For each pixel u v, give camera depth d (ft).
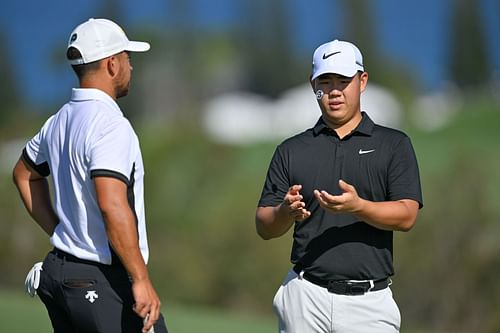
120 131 50.42
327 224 54.65
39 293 53.16
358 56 55.88
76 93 52.85
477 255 265.13
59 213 52.47
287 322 56.03
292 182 56.03
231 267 297.12
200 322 114.42
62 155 52.26
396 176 54.29
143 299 48.39
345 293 54.34
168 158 402.52
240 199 306.76
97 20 53.93
